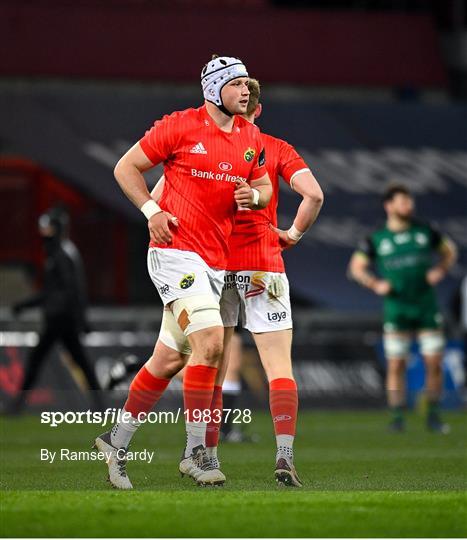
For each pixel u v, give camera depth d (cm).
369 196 6950
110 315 6378
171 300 2495
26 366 5472
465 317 6575
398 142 7175
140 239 6931
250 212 2686
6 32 7269
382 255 4922
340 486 2681
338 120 7150
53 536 1917
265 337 2705
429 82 7875
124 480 2552
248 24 7700
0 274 6762
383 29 7912
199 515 2089
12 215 6825
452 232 6975
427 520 2077
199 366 2503
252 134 2548
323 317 6462
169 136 2486
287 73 7638
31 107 6588
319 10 7850
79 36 7381
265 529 1980
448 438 4400
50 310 5194
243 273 2692
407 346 4872
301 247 6725
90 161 6556
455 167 7181
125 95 6781
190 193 2494
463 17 8112
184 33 7556
